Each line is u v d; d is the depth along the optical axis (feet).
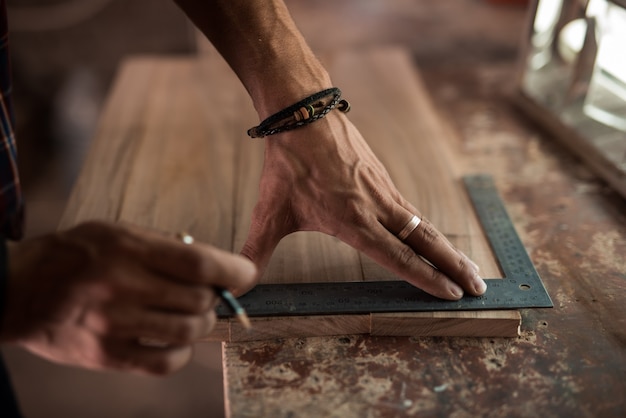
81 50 9.81
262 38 3.36
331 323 3.15
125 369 2.45
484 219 3.96
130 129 5.07
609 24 4.18
